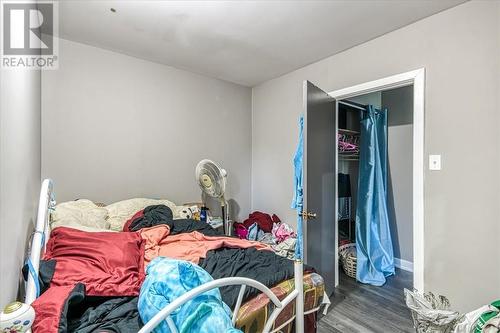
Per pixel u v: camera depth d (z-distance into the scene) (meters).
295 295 1.22
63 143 2.35
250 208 3.76
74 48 2.41
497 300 1.58
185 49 2.57
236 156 3.62
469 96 1.76
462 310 1.79
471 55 1.75
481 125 1.71
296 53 2.63
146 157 2.85
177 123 3.08
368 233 2.86
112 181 2.63
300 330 1.24
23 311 0.69
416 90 2.01
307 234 2.01
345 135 3.28
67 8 1.89
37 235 1.10
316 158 2.19
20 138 1.10
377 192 3.02
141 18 2.04
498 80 1.65
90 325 0.99
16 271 1.03
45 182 1.29
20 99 1.11
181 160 3.12
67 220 1.88
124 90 2.70
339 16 1.98
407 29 2.09
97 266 1.30
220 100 3.46
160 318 0.71
